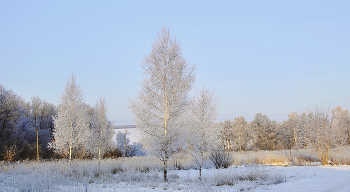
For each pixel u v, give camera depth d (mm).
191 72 14297
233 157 25641
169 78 14031
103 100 21969
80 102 20047
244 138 58875
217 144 15133
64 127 18766
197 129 14531
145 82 13844
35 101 57750
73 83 19703
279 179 12117
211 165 23438
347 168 17578
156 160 23844
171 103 13633
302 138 26094
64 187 11781
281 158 25047
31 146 36812
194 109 14781
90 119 21812
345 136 25125
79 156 28656
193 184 12398
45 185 11367
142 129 13516
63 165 19438
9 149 31891
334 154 24781
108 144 21562
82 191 10234
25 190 10617
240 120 59656
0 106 33406
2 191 10445
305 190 8797
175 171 19594
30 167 19297
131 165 21281
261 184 11367
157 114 13844
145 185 12727
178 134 13664
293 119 57281
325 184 9953
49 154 39812
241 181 12789
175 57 14312
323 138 22906
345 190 8570
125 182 14477
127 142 50344
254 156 26484
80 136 19328
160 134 13414
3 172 17906
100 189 11273
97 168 19688
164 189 11359
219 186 11570
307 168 18562
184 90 13945
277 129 60375
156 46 14336
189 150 14531
